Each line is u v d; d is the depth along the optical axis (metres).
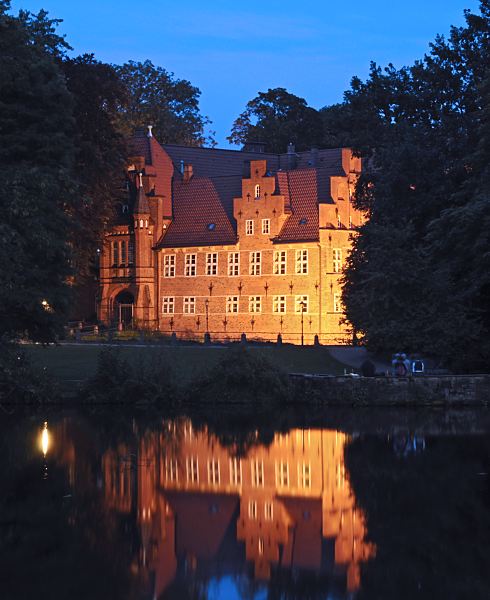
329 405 66.31
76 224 61.00
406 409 64.94
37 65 60.00
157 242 121.19
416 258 70.19
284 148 152.38
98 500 39.12
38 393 64.88
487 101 72.06
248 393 67.00
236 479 42.88
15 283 55.09
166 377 66.69
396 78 88.44
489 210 66.12
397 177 78.19
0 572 30.73
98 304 123.25
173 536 34.50
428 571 30.97
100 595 29.06
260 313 114.56
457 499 39.16
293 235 112.31
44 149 59.66
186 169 123.75
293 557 32.38
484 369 70.56
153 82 157.38
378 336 70.50
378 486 41.47
